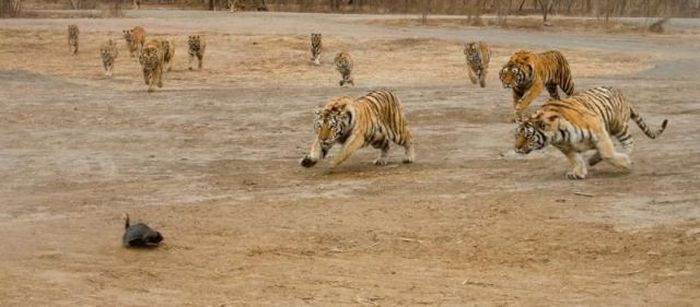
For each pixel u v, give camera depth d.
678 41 53.03
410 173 16.67
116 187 16.45
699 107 24.36
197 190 15.98
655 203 13.37
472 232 12.49
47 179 17.31
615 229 12.27
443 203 14.11
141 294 10.19
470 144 19.80
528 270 10.89
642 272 10.60
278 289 10.32
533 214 13.18
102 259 11.65
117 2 71.25
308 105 26.53
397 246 12.07
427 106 25.66
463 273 10.84
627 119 16.09
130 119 24.72
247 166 18.19
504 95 27.55
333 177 16.62
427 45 47.81
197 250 12.05
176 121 24.27
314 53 42.19
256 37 50.28
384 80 35.50
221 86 33.53
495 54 44.56
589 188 14.52
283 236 12.67
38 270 11.18
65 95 29.67
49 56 44.28
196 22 58.75
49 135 22.41
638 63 41.09
